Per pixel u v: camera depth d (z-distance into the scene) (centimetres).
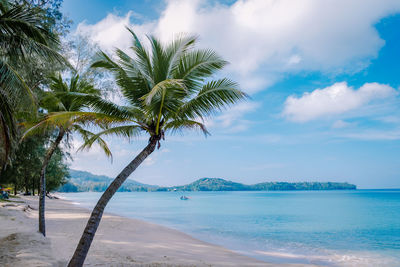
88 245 475
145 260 799
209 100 558
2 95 579
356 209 4584
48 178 4381
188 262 852
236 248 1340
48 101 836
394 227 2350
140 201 7888
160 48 583
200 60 564
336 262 1114
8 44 603
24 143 1639
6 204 2092
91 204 5244
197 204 6184
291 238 1741
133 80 575
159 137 559
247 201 7681
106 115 547
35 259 558
